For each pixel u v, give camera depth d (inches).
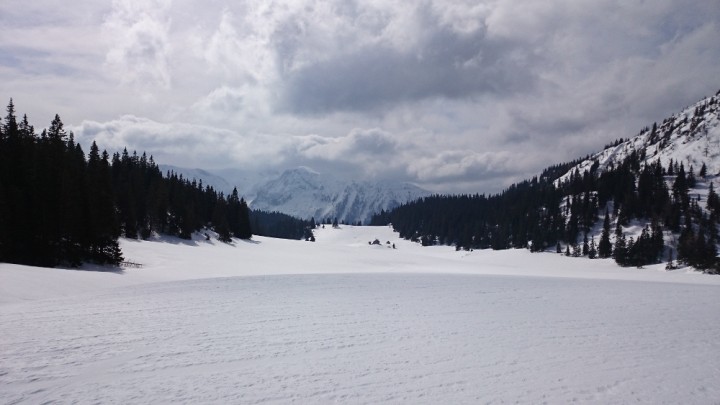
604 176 5959.6
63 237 1461.6
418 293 934.4
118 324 524.1
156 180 3272.6
